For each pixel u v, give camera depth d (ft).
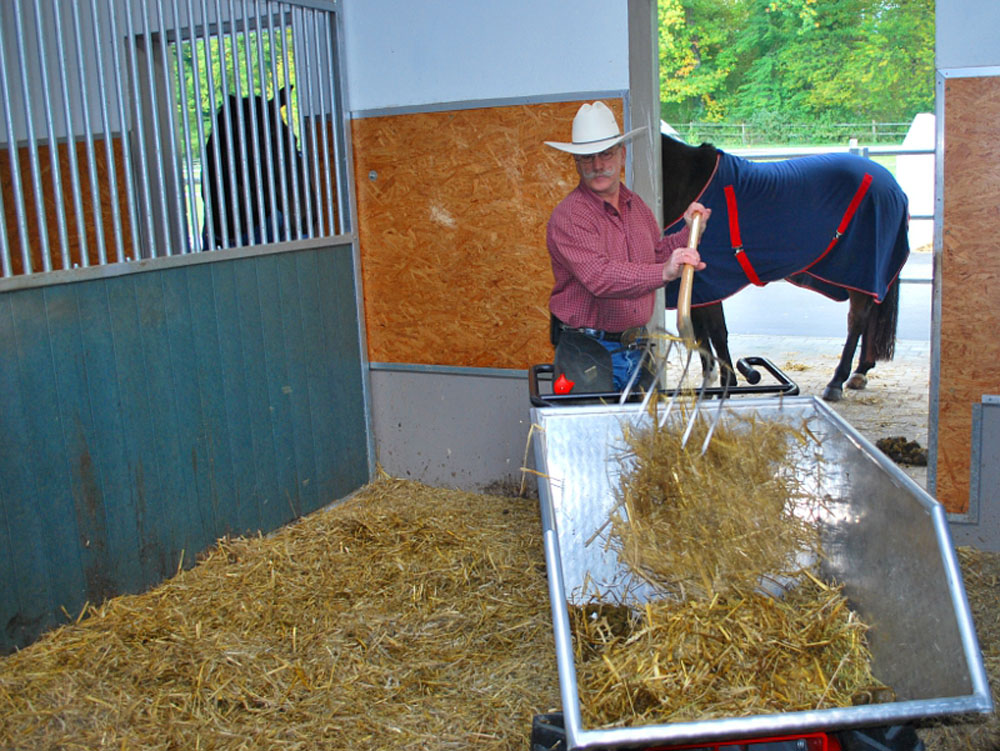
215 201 14.61
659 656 6.23
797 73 35.32
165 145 15.33
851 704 5.83
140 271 11.58
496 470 15.23
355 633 10.57
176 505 12.34
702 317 16.63
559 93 13.37
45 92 10.32
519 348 14.52
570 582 7.32
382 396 15.97
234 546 13.11
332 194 15.11
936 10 11.29
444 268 14.88
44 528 10.59
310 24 14.37
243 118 13.04
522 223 14.05
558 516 7.36
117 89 11.18
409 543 13.12
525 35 13.44
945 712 4.78
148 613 11.19
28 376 10.30
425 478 15.92
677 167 15.66
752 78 34.96
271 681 9.59
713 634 6.39
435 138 14.47
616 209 9.85
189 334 12.38
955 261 11.78
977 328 11.82
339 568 12.42
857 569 6.66
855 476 6.80
